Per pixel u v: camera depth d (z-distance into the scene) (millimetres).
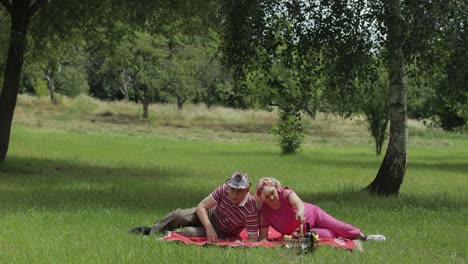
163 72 59531
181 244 9148
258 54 16328
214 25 22188
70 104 61875
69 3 23109
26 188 17406
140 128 54625
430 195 18484
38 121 52625
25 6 22516
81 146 36125
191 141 46188
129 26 25000
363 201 16062
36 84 61375
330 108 34375
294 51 16203
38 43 25562
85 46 29703
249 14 15586
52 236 9805
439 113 27328
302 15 15508
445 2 15094
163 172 24125
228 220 9711
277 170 26359
